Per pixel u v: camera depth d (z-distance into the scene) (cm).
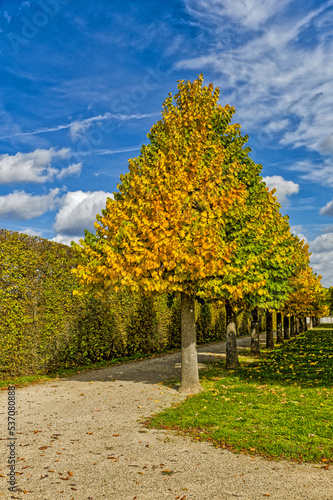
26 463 486
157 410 758
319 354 1600
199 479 436
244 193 972
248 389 906
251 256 953
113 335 1627
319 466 465
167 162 879
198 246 798
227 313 1333
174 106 1020
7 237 1127
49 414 734
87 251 900
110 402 830
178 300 2283
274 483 423
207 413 705
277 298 1170
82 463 486
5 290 1098
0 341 1074
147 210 833
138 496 398
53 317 1263
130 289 842
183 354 945
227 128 1084
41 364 1206
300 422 624
